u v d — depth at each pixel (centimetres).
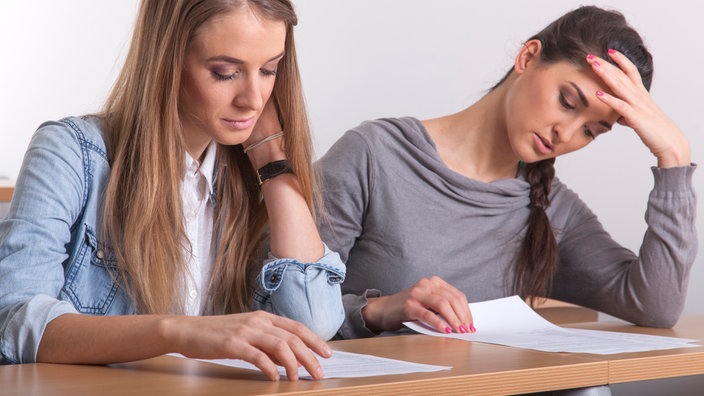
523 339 144
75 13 413
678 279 179
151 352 105
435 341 141
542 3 278
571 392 118
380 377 101
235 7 127
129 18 400
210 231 155
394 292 183
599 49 173
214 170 154
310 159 159
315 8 322
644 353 127
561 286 202
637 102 175
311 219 157
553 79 172
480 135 190
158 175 135
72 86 415
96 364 110
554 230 197
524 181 191
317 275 154
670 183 180
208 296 154
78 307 132
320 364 111
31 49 426
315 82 324
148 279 135
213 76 131
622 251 195
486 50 289
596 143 272
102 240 134
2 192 266
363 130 187
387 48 310
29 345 112
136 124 136
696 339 152
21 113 430
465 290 186
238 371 106
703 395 173
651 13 266
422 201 184
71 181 129
